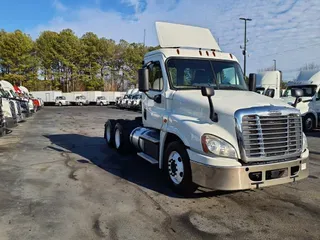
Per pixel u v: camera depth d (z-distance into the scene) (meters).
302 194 4.77
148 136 5.91
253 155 3.95
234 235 3.39
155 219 3.79
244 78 5.80
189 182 4.41
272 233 3.45
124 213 3.97
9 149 8.59
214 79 5.46
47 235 3.34
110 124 8.74
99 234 3.38
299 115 4.30
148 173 5.99
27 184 5.19
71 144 9.46
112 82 64.31
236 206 4.26
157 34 5.71
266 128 3.99
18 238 3.26
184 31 6.00
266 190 4.95
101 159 7.27
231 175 3.86
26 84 53.94
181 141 4.59
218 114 4.18
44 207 4.15
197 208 4.17
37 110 30.41
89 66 61.91
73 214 3.92
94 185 5.18
